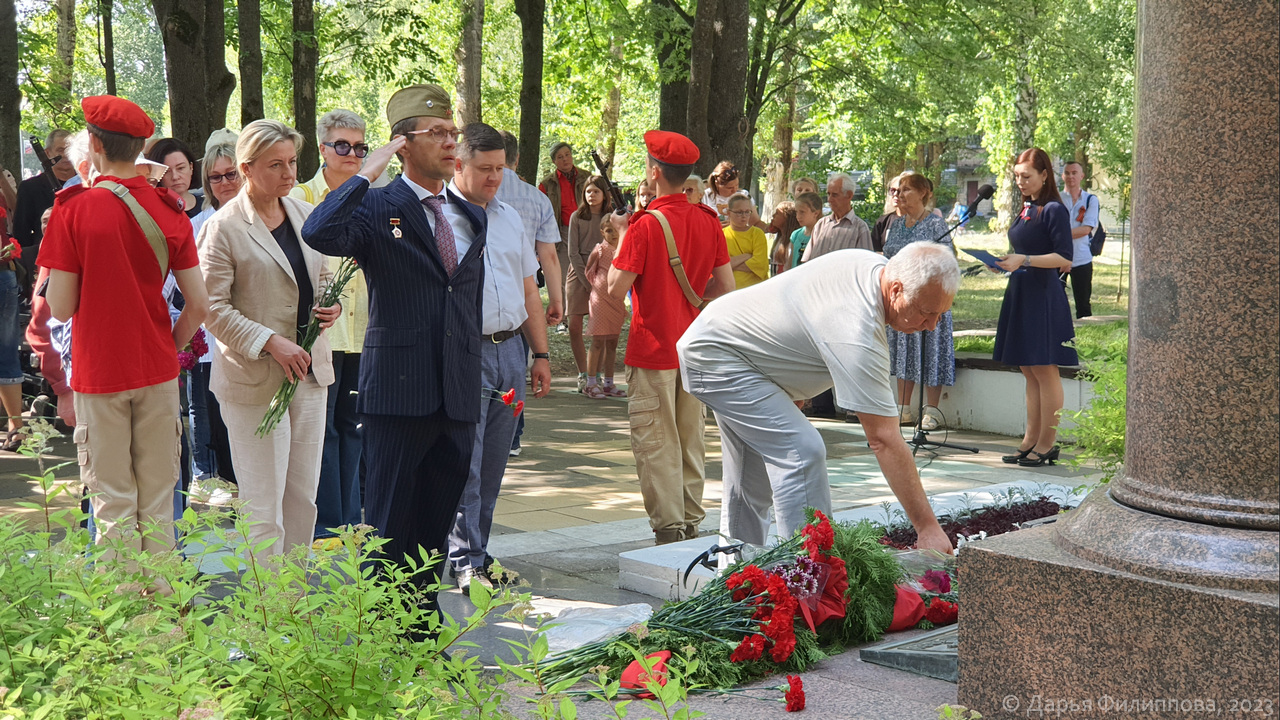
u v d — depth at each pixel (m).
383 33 22.56
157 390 4.57
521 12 17.62
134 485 4.59
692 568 5.09
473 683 2.50
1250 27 2.84
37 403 9.45
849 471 8.56
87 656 2.34
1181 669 2.83
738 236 10.04
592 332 12.20
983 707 3.21
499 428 5.46
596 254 12.11
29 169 34.81
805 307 4.75
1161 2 3.02
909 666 3.99
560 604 5.09
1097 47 29.12
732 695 3.76
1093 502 3.24
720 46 14.74
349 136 5.77
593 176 12.34
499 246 5.47
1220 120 2.89
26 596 2.63
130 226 4.45
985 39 23.88
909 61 24.55
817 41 21.94
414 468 4.20
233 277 4.82
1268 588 2.74
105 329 4.42
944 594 4.52
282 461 4.92
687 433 6.35
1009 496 6.36
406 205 4.15
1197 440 2.96
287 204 4.98
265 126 4.79
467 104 23.00
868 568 4.38
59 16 21.80
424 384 4.13
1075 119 35.84
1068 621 3.02
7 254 8.55
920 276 4.33
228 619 2.54
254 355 4.70
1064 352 8.72
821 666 4.07
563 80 23.83
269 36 22.28
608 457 9.05
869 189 35.00
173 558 2.67
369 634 2.54
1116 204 40.34
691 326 5.16
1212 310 2.93
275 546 4.88
